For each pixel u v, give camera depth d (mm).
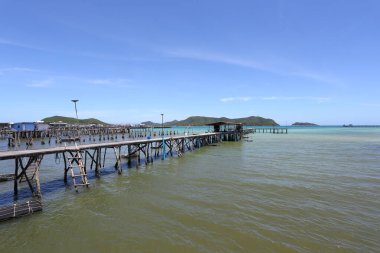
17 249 11547
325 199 17922
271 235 12578
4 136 74812
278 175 25688
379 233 12688
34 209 15562
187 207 16547
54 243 12062
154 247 11625
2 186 21625
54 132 80062
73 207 16719
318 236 12430
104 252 11289
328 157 38844
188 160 35969
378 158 37531
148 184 22438
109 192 20047
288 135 112188
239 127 83875
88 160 37219
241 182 22844
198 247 11562
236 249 11352
